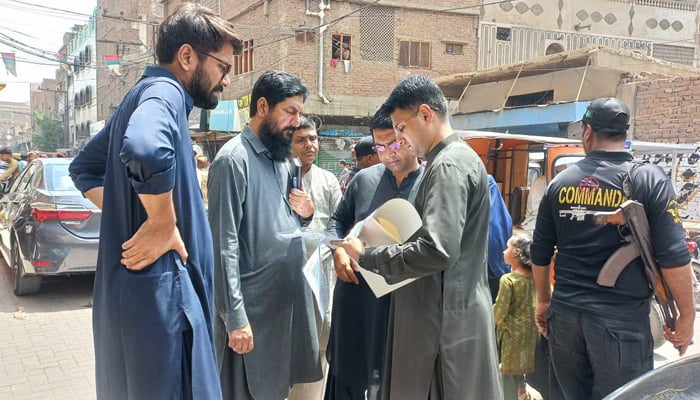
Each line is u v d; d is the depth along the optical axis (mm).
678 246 2230
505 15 18953
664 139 11352
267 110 2455
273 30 16672
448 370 2043
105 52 36406
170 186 1513
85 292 6426
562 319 2449
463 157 2049
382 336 2664
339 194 3754
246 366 2426
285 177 2635
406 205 2031
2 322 5250
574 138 11734
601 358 2312
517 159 6168
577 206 2406
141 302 1608
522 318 3223
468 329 2053
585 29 20031
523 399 3533
